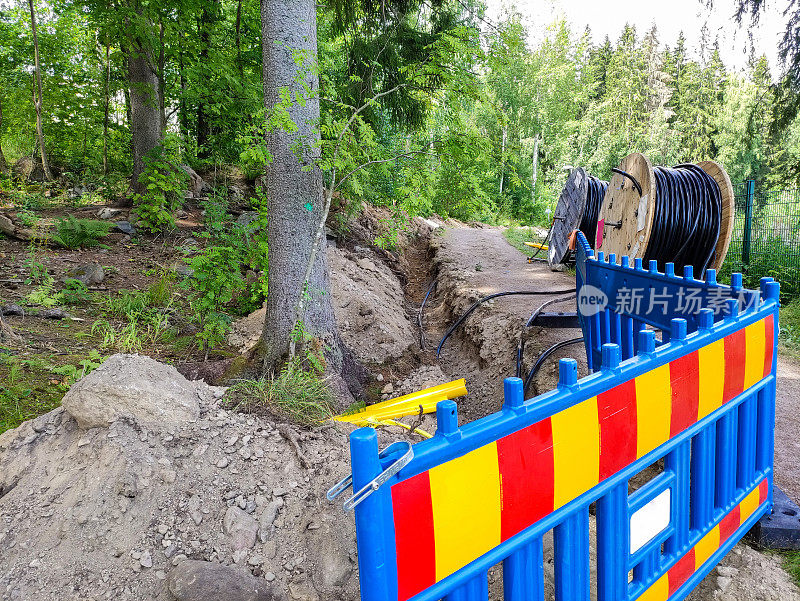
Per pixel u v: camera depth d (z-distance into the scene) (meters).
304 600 2.87
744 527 2.60
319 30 10.46
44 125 18.23
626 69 55.78
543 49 35.22
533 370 5.96
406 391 6.63
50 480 3.34
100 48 18.25
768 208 10.41
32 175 16.75
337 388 5.61
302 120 5.49
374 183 9.92
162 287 7.46
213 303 6.41
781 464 3.63
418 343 8.76
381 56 9.57
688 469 2.08
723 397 2.27
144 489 3.20
